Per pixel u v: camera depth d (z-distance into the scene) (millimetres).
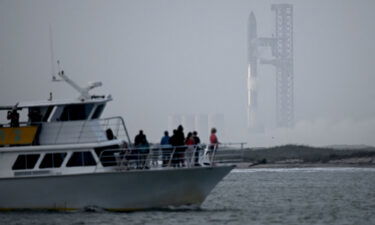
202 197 196500
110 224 180875
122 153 195875
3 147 194750
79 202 192750
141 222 183250
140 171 189750
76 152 192875
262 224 190500
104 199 192625
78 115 196750
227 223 189000
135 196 192500
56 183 191500
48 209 193500
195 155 196375
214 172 193500
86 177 190375
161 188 192500
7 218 188875
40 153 193625
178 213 196125
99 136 196000
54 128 196875
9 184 193125
